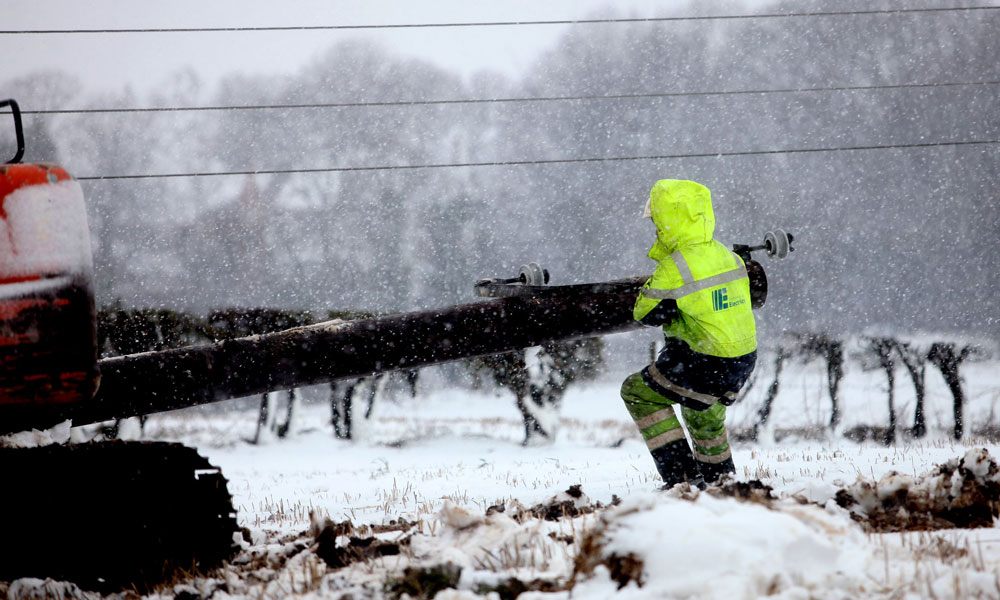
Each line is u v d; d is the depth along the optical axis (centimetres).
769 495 1784
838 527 1406
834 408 10081
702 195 2366
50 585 1673
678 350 2328
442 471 5059
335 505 3216
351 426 10006
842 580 1206
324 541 1745
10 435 1767
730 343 2289
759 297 2731
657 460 2405
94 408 2500
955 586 1203
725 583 1112
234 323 9650
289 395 10638
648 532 1255
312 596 1411
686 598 1134
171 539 1798
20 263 1716
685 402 2328
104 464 1761
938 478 1817
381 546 1697
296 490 4325
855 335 11244
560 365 9388
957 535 1569
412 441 9950
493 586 1364
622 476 3278
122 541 1764
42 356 1725
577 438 10244
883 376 12281
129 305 9675
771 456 3969
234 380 2659
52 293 1739
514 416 14588
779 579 1161
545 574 1414
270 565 1738
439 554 1529
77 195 1823
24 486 1711
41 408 1753
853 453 3853
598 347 9619
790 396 11650
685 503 1345
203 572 1778
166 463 1809
